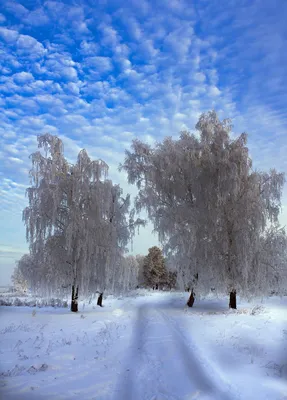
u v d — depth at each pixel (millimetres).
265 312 18219
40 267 20406
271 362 8016
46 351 8648
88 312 19750
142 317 16219
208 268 20844
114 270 23297
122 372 6656
